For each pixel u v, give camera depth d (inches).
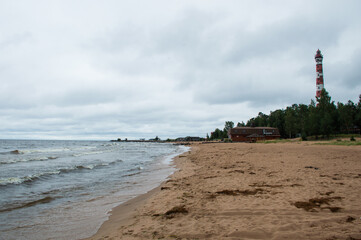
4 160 863.7
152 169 631.8
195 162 754.2
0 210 266.5
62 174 532.7
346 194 264.2
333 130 2544.3
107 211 261.6
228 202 250.8
